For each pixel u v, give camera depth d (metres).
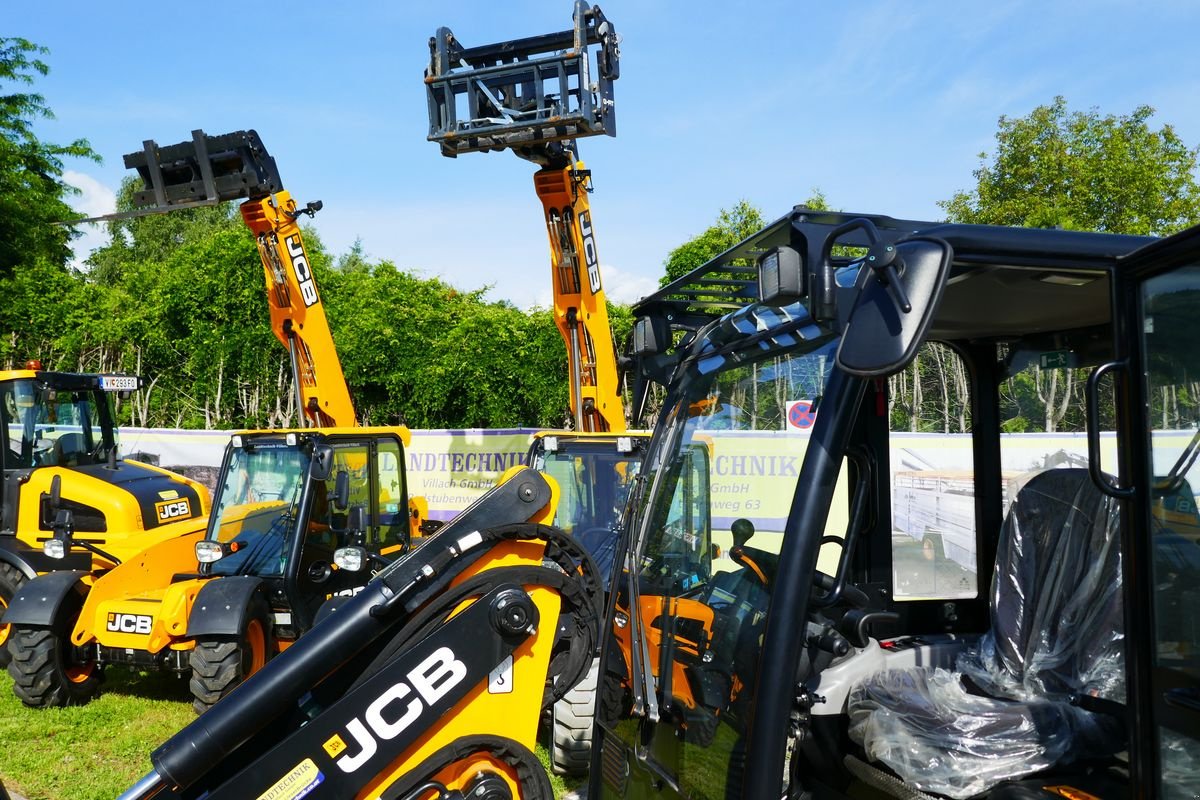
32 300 18.69
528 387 13.76
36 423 8.56
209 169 7.99
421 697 3.04
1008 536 3.19
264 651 6.89
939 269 1.99
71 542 7.81
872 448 3.51
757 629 2.44
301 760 2.95
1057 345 3.52
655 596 3.04
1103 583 2.84
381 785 3.04
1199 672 1.98
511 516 3.26
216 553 7.12
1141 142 16.75
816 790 2.94
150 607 6.73
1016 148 17.23
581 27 6.34
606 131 6.45
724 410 2.94
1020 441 3.64
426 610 3.14
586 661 3.39
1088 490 3.00
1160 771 2.05
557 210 7.49
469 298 18.14
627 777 3.03
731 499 2.73
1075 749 2.60
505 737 3.17
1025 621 3.04
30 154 24.81
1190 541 2.01
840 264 2.65
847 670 3.06
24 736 6.39
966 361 3.73
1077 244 2.44
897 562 3.57
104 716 6.86
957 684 2.90
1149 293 2.12
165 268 19.55
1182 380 2.03
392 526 8.20
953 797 2.53
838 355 2.04
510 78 6.50
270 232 8.31
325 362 8.59
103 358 18.11
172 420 17.48
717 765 2.48
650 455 3.42
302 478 7.26
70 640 7.16
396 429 8.32
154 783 2.89
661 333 3.61
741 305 3.63
